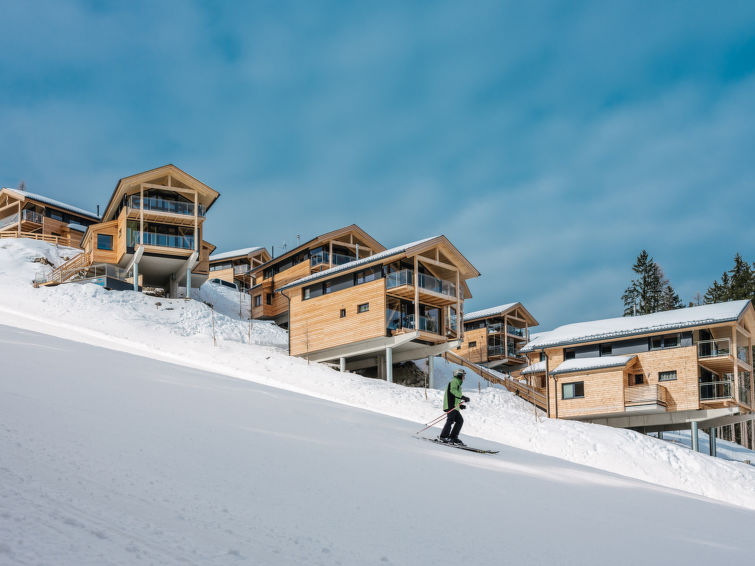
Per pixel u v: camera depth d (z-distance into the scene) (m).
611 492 8.73
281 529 4.37
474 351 57.81
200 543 3.72
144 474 5.14
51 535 3.34
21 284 37.31
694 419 29.73
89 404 7.92
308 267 45.72
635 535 5.95
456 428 11.46
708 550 5.71
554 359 34.28
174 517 4.18
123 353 17.50
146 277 44.81
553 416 32.25
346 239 46.56
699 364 30.06
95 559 3.13
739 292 63.19
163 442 6.55
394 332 31.45
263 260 66.50
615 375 30.56
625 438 23.47
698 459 22.48
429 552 4.45
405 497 6.10
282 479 5.93
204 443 6.91
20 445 5.27
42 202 54.50
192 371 15.79
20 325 25.91
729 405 29.52
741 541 6.46
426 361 38.75
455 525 5.33
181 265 42.47
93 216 58.62
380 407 23.91
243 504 4.83
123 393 9.38
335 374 28.41
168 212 40.12
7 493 3.93
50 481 4.41
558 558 4.78
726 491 20.73
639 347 31.72
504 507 6.38
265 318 48.53
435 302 33.88
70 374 10.23
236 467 6.06
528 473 9.16
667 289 75.44
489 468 8.90
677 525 6.89
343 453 7.92
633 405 29.78
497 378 41.09
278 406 11.65
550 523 5.95
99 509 4.00
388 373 31.14
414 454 8.93
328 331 33.47
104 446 5.84
